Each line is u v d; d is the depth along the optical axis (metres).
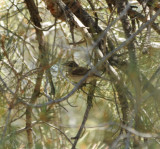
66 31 8.65
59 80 5.68
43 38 5.84
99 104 6.18
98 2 8.88
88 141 5.47
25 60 6.11
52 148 5.10
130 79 4.55
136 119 4.76
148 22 5.05
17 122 5.90
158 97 4.52
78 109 6.84
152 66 5.37
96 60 5.90
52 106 4.74
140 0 7.57
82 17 7.49
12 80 5.34
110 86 6.17
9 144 4.84
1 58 5.35
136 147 4.48
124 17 6.73
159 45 5.60
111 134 5.33
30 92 5.60
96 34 6.55
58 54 4.94
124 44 4.88
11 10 7.98
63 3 7.01
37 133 5.49
